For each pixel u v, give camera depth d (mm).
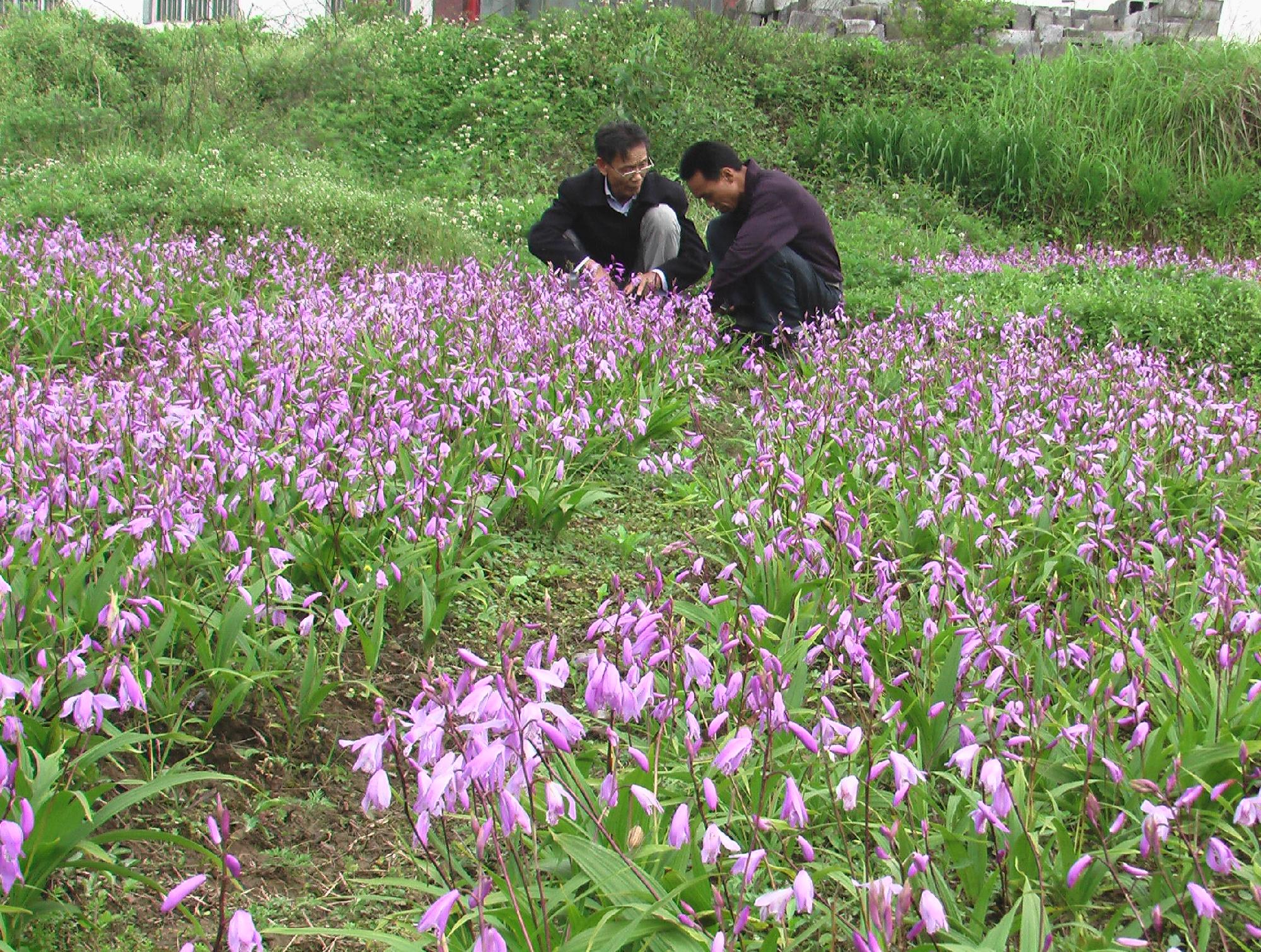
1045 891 2354
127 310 6297
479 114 13523
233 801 2857
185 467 3635
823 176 13047
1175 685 2971
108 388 4387
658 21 15375
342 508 3789
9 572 3057
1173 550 4043
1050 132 13133
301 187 9492
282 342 5359
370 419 4195
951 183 12852
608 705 2127
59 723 2502
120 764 2850
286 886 2627
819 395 5422
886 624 3197
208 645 2961
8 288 6434
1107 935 2188
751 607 2678
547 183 12172
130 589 3070
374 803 1818
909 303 7742
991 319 7469
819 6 17516
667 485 5066
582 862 2111
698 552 3988
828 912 2357
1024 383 5711
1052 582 3770
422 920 1698
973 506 3930
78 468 3717
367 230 8969
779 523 3734
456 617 3811
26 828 1904
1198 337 7328
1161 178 12328
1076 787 2627
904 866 2295
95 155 10453
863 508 4250
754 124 13773
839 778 2670
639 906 2021
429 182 11914
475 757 1839
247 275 7375
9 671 2852
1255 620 2879
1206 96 13078
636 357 6008
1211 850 2020
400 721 2168
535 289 6848
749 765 2713
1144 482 4355
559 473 4258
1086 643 3398
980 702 2918
